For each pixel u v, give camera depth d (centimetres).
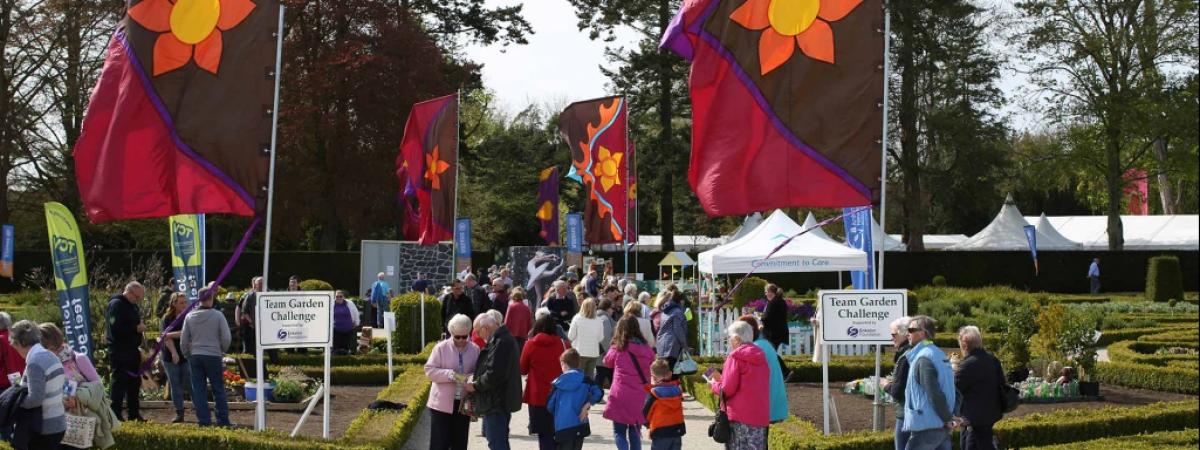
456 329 1071
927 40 4625
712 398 1585
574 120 2420
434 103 2216
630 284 2073
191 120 1166
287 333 1101
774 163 1116
